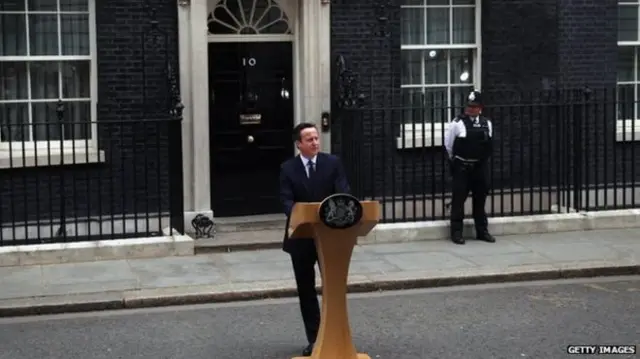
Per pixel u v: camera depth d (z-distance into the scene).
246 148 10.84
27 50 9.95
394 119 10.86
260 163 10.91
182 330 7.04
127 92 10.04
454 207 9.98
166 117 10.10
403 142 10.26
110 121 9.41
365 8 10.71
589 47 11.47
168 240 9.44
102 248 9.23
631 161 11.27
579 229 10.66
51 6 9.98
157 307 7.84
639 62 11.89
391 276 8.52
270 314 7.53
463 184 9.90
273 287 8.18
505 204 11.33
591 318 7.22
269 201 10.97
